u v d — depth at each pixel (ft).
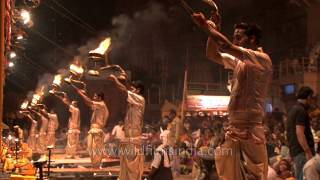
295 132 26.37
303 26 109.81
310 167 25.89
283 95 101.24
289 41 113.91
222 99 79.66
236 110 17.46
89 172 45.98
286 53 114.11
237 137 17.30
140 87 34.35
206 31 16.37
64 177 44.62
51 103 93.25
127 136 33.60
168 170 36.73
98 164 48.57
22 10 41.16
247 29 18.21
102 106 49.47
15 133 42.47
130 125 33.50
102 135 49.21
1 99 17.90
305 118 25.95
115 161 51.67
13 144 41.27
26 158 36.17
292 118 26.37
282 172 35.27
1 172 28.60
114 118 89.04
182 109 68.03
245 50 17.10
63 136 84.69
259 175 17.22
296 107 26.27
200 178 39.78
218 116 78.43
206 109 78.59
